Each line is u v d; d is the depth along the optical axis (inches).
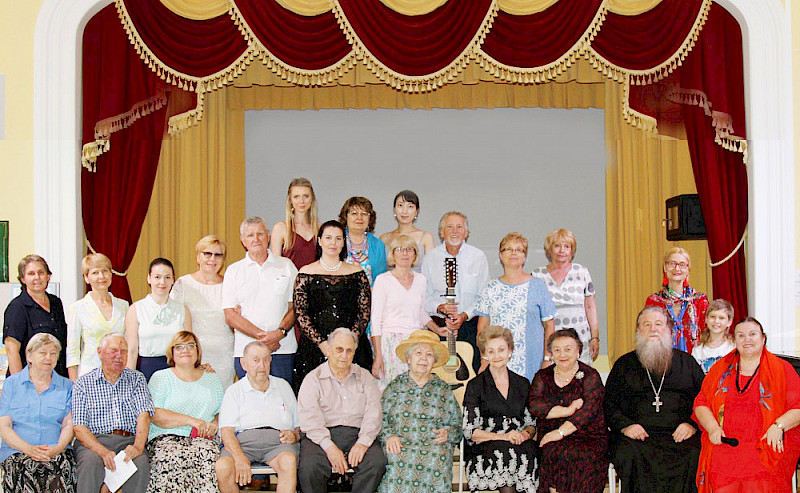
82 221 201.6
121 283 208.7
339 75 202.2
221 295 180.9
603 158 279.0
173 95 210.2
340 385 163.0
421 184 280.7
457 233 197.5
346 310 171.0
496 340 162.2
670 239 228.5
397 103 268.1
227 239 274.1
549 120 280.1
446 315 186.2
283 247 192.4
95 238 205.9
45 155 194.7
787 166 198.8
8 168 195.0
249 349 160.9
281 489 153.9
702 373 162.6
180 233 267.9
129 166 210.2
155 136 210.2
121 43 197.2
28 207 195.0
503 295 183.6
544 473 154.9
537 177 280.4
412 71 193.6
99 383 158.6
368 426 159.0
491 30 195.2
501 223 280.7
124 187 209.9
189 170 267.6
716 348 176.1
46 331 172.1
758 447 149.8
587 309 197.8
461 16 193.2
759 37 197.8
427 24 193.2
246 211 278.4
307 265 174.2
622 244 269.7
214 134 268.4
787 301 198.5
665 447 155.3
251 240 175.0
